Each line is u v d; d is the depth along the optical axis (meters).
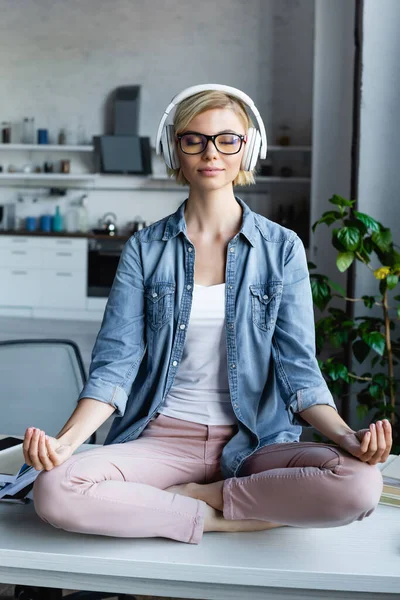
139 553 1.38
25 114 9.20
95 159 8.95
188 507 1.44
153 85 9.02
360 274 3.79
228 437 1.63
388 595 1.33
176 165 1.70
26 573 1.40
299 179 8.55
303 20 8.74
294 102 8.83
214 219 1.69
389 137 3.73
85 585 1.39
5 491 1.60
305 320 1.68
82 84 9.11
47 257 8.52
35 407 2.14
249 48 8.85
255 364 1.66
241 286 1.65
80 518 1.39
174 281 1.67
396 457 1.87
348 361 3.89
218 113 1.60
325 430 1.52
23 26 9.10
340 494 1.37
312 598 1.34
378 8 3.68
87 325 8.08
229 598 1.36
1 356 2.15
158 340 1.66
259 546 1.42
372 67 3.71
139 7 8.95
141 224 8.91
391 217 3.76
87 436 1.53
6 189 9.26
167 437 1.63
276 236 1.70
